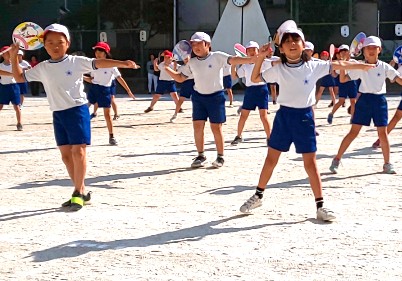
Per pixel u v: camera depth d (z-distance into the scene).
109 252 6.69
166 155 13.13
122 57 41.47
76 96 8.51
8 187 10.12
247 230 7.43
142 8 40.97
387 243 6.84
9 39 44.94
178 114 22.84
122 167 11.75
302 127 7.74
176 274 5.99
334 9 38.66
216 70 11.24
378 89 10.62
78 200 8.55
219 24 37.44
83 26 41.88
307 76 7.71
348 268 6.07
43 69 8.43
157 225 7.71
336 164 10.80
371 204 8.59
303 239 7.03
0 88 18.17
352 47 12.77
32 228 7.66
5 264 6.36
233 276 5.91
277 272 5.99
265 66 12.27
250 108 14.12
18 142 15.62
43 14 44.19
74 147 8.60
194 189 9.77
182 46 11.38
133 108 25.83
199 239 7.11
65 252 6.71
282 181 10.16
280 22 39.47
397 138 15.27
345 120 19.95
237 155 12.94
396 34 37.97
